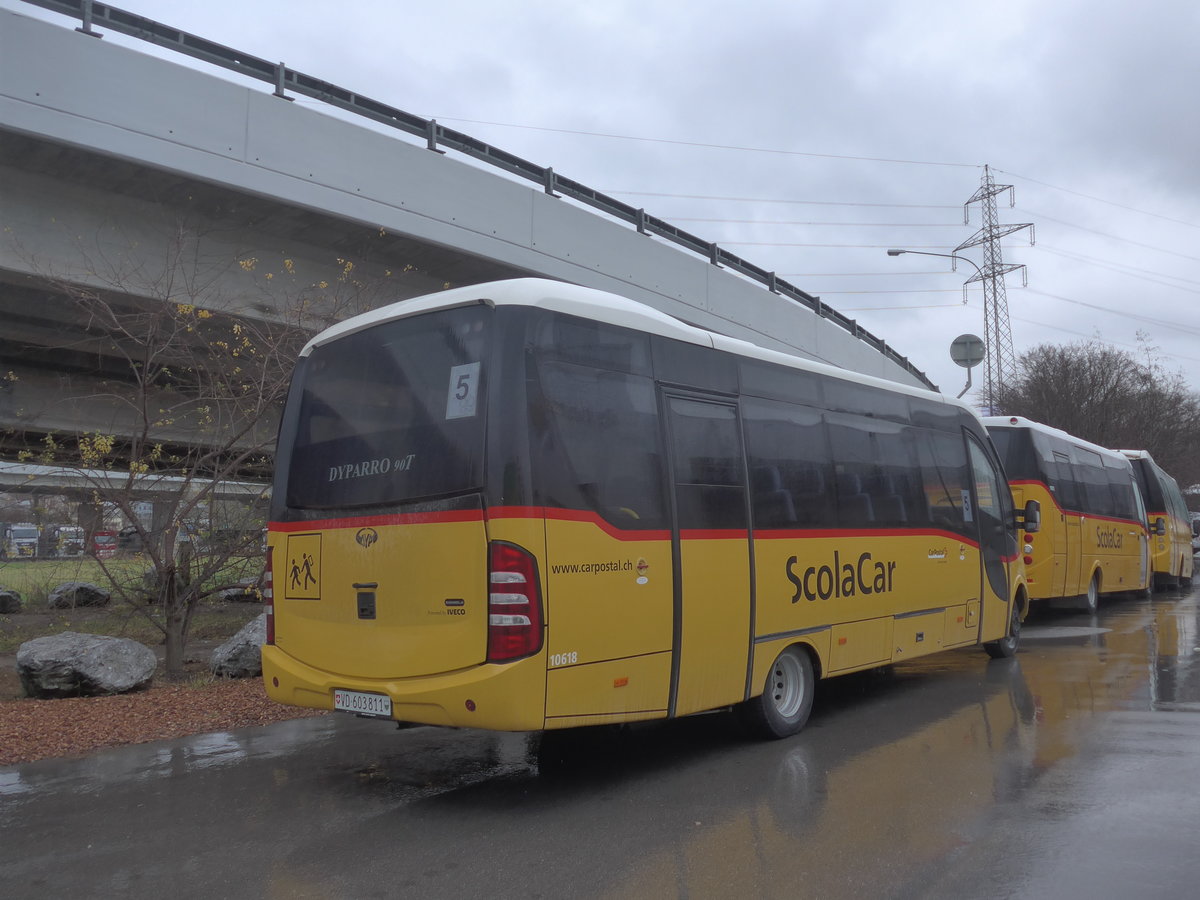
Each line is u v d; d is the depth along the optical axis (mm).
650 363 6312
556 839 4965
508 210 16750
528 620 5211
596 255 18422
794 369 7785
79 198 13188
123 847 4906
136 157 12312
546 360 5609
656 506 6113
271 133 13602
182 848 4887
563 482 5512
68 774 6312
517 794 5832
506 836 5023
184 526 10141
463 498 5418
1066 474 15656
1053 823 5066
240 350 10711
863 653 8109
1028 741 6953
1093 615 16547
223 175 13086
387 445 5914
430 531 5535
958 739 7074
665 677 6031
